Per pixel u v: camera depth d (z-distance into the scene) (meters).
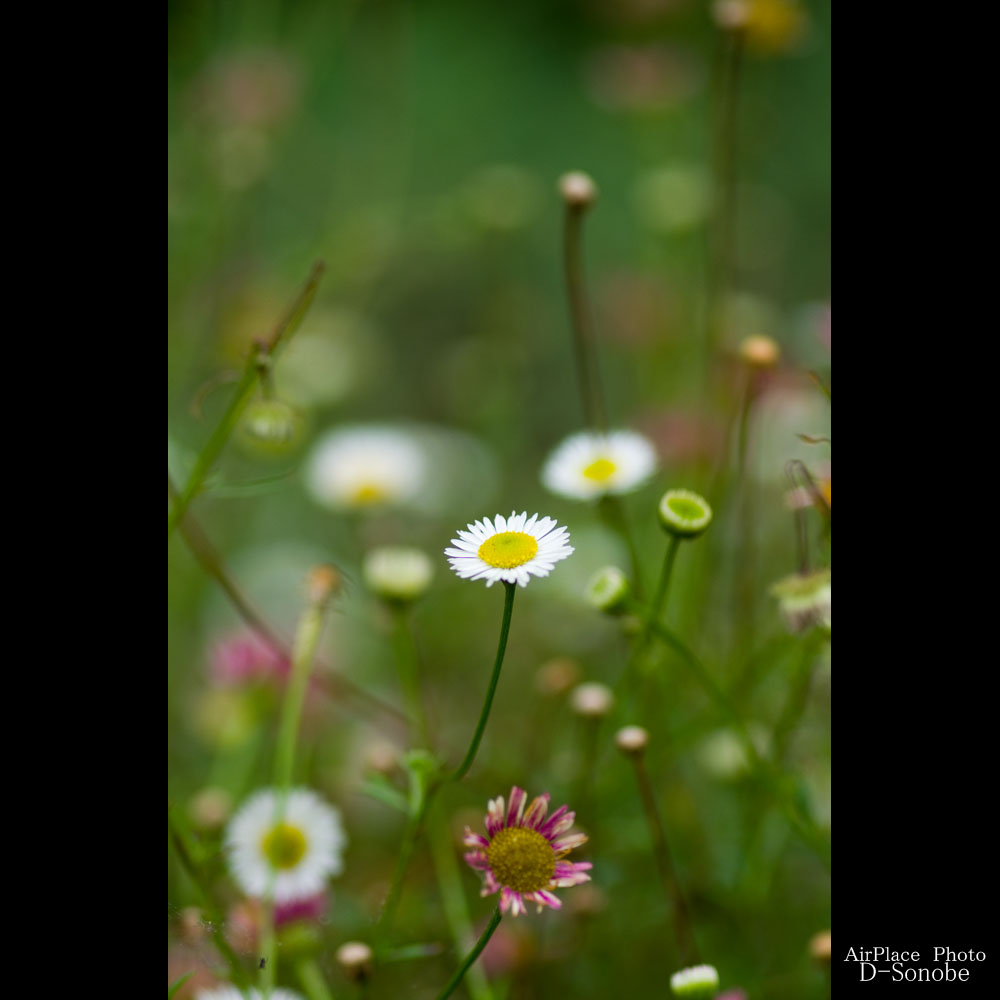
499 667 0.52
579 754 0.64
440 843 0.61
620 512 0.63
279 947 0.57
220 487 0.56
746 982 0.61
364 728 0.70
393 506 0.79
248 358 0.57
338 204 1.12
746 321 0.89
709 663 0.65
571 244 0.64
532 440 1.07
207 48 0.95
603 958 0.62
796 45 0.87
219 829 0.60
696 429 0.79
